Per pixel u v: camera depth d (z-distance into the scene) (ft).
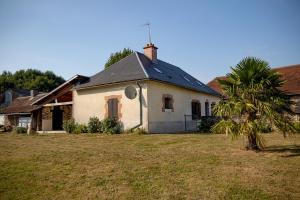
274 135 36.60
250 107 21.67
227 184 14.35
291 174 15.92
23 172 17.88
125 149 26.66
